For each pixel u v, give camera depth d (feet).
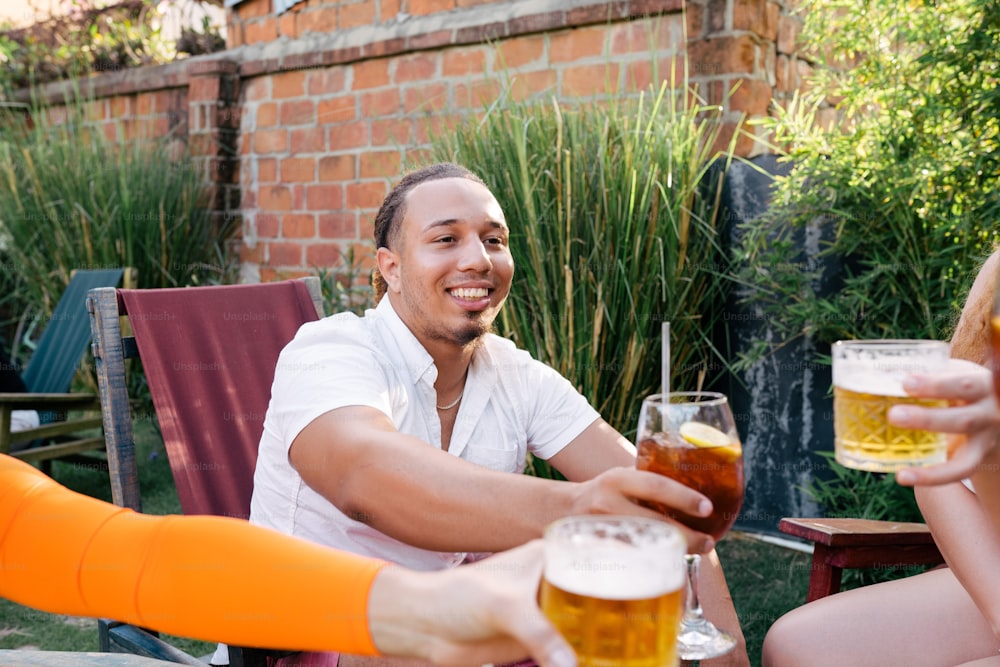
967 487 4.49
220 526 2.31
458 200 4.78
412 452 3.45
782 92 10.92
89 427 11.38
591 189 9.25
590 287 9.11
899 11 8.66
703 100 10.14
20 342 17.57
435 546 3.33
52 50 20.21
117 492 5.76
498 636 2.05
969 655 4.56
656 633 2.04
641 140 9.43
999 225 7.82
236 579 2.19
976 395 2.46
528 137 9.37
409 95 13.21
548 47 11.73
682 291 9.69
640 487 2.83
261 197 15.47
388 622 2.09
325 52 14.03
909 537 5.06
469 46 12.48
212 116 15.52
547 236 9.12
